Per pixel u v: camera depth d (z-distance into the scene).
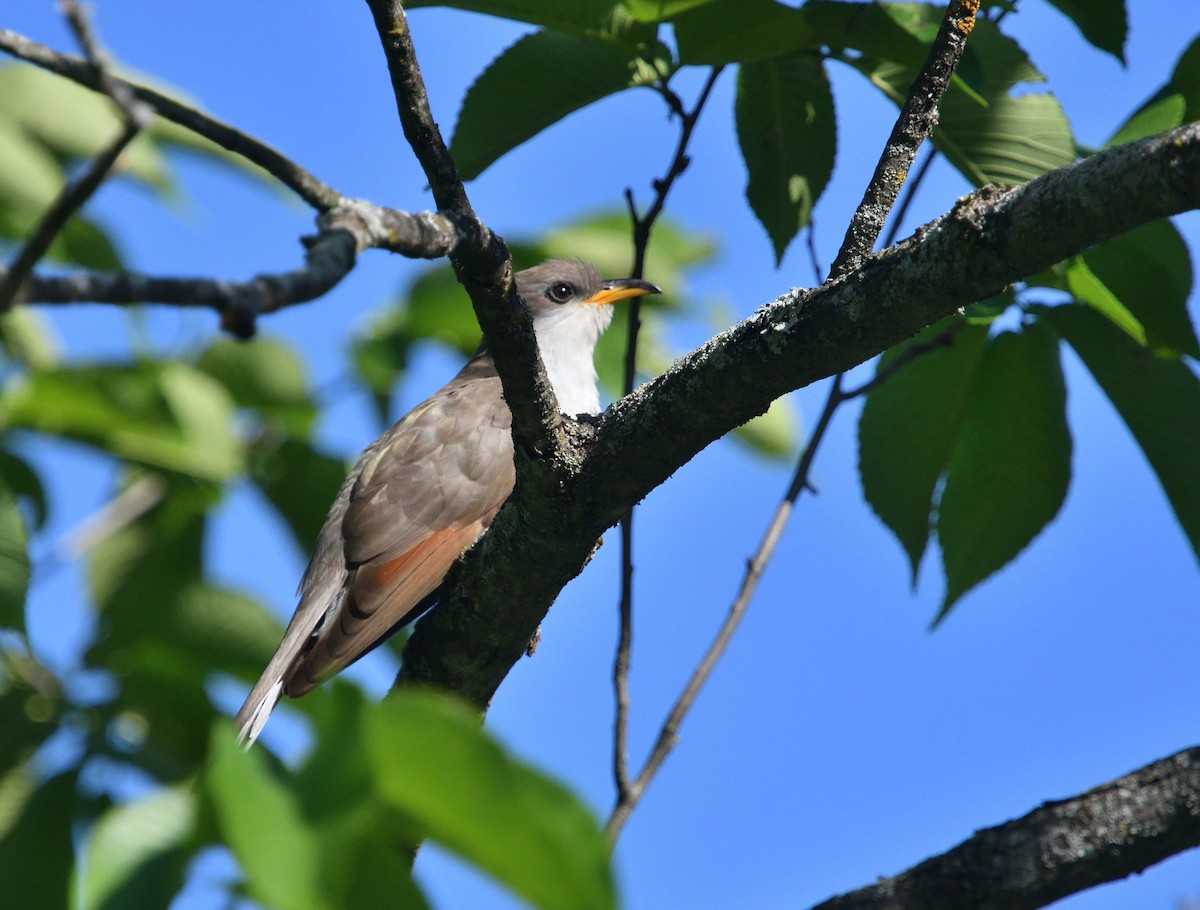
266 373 7.09
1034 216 4.85
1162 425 8.20
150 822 3.21
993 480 8.66
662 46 7.47
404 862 2.99
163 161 7.62
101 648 4.29
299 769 2.96
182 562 6.07
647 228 8.64
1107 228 4.71
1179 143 4.44
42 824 3.66
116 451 5.74
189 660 3.86
